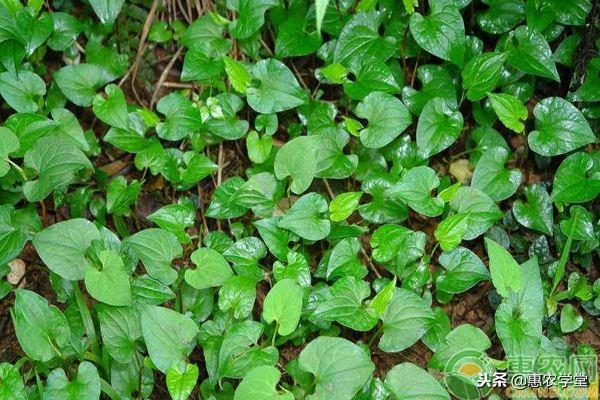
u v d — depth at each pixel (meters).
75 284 0.94
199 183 1.05
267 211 0.98
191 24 1.06
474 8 1.07
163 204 1.05
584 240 0.99
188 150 1.05
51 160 0.95
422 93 1.02
